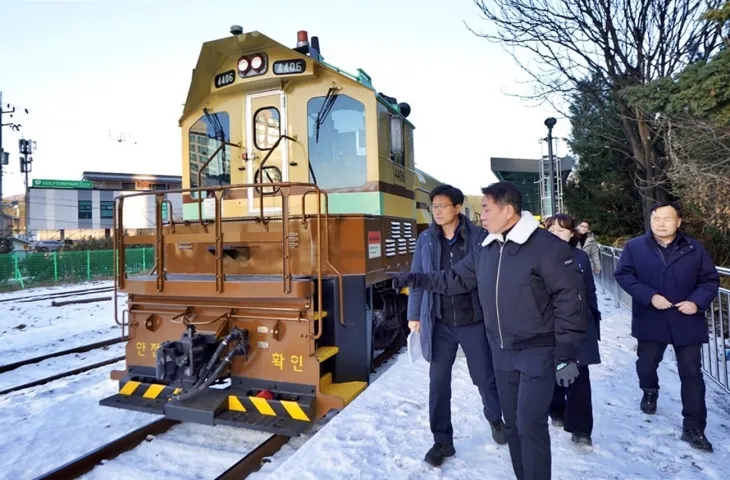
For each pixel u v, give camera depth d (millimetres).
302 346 4102
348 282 4520
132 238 4887
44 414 5129
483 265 2846
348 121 5293
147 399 4418
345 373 4461
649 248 3691
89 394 5789
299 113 5395
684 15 8969
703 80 5367
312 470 3246
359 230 4617
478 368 3430
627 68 9367
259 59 5344
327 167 5336
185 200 5973
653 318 3693
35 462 4059
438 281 3195
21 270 19312
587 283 3592
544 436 2605
